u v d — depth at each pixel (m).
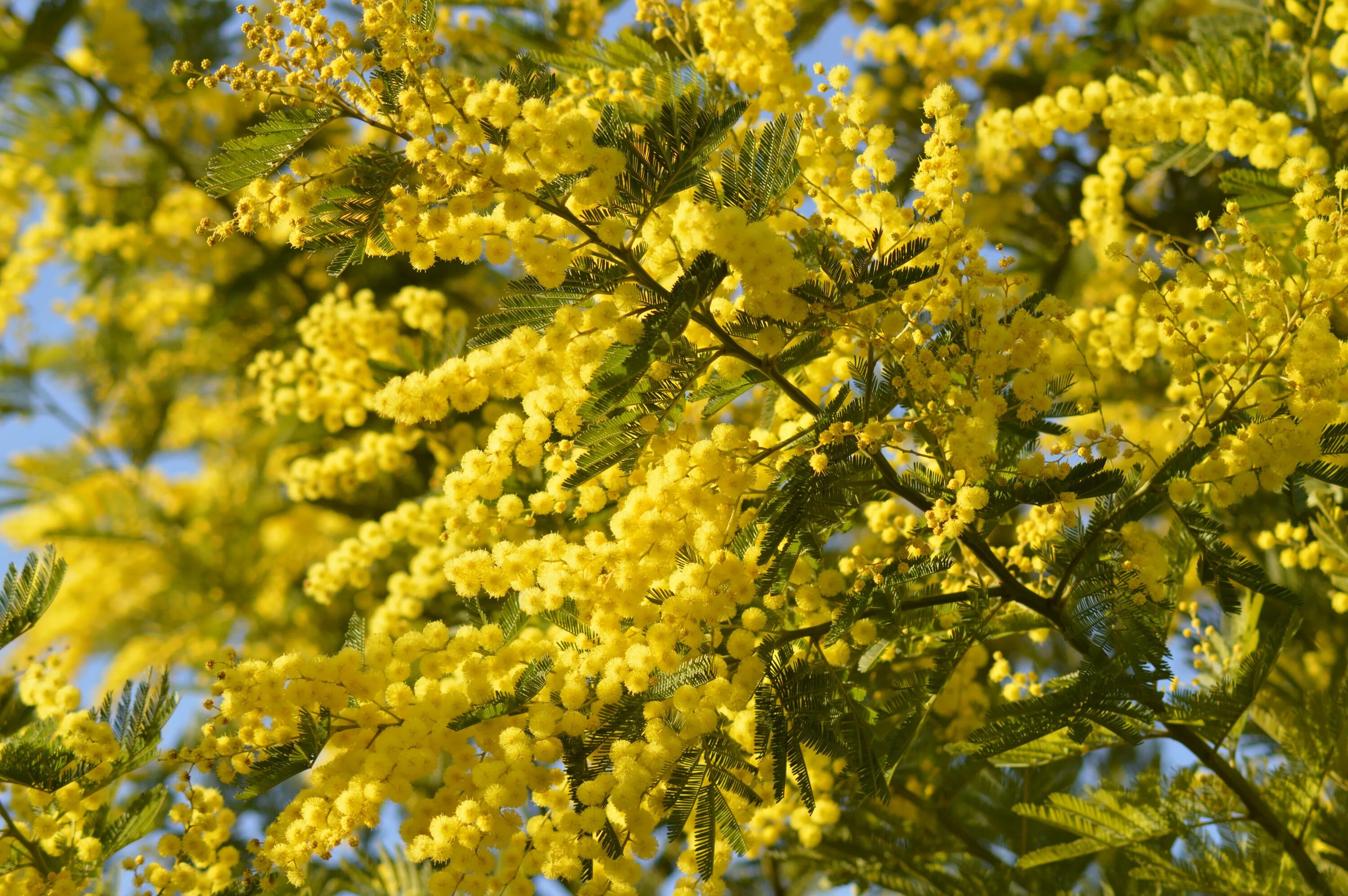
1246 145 3.26
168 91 6.47
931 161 2.48
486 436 4.56
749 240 2.09
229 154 2.25
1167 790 3.09
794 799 3.52
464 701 2.38
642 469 2.50
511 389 2.45
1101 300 4.76
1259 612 3.21
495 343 2.45
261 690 2.33
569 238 2.36
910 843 3.64
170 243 6.55
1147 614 2.36
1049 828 3.60
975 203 5.43
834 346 2.70
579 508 2.55
